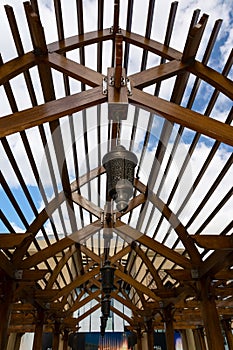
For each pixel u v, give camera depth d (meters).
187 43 2.43
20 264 4.68
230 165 3.59
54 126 2.91
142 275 11.28
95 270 6.83
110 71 2.31
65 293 6.59
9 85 2.96
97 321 14.26
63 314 8.37
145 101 2.22
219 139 2.23
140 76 2.44
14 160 3.58
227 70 2.79
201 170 3.87
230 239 3.71
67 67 2.45
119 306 14.77
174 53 2.81
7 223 4.19
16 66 2.46
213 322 4.41
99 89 2.27
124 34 2.93
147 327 8.86
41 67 2.54
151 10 2.77
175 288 6.28
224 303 6.98
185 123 2.22
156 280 6.43
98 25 2.94
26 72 2.94
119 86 2.22
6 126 2.09
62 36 2.84
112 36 2.94
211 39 2.70
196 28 2.22
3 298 4.34
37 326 6.59
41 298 6.08
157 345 13.12
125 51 3.24
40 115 2.14
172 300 6.50
